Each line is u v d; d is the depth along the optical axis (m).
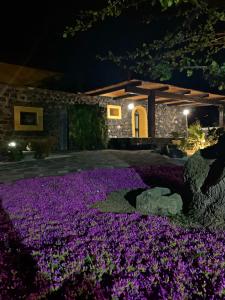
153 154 12.27
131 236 3.13
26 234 3.24
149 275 2.31
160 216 3.85
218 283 2.13
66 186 5.68
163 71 4.14
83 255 2.65
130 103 17.72
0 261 2.53
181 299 1.97
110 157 11.10
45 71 12.42
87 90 14.83
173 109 20.36
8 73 12.27
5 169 8.20
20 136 13.05
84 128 15.27
